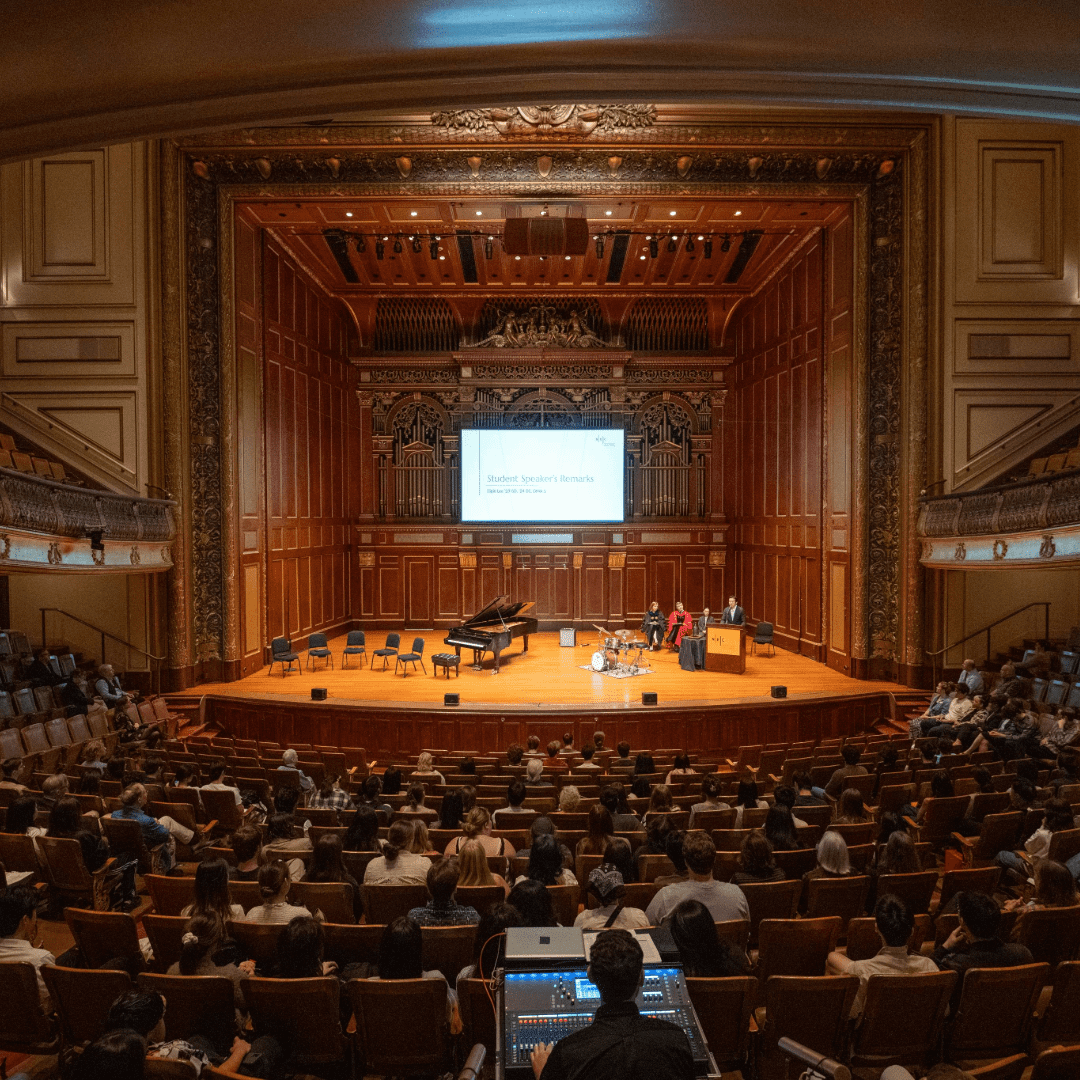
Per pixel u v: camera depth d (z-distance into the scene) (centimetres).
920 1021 316
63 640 1302
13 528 916
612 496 1953
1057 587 1320
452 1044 331
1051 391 1299
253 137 1246
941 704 1071
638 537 1970
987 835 576
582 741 1141
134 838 550
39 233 1291
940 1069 255
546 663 1543
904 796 690
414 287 1870
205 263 1331
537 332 1977
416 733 1152
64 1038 335
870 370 1357
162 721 1124
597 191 1295
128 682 1288
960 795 664
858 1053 321
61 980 325
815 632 1550
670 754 1007
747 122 1238
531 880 339
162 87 192
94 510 1086
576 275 1806
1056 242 1298
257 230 1468
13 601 1303
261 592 1484
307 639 1711
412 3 169
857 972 333
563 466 1950
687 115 1230
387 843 464
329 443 1869
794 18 178
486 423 1989
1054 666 1171
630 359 1962
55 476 1206
